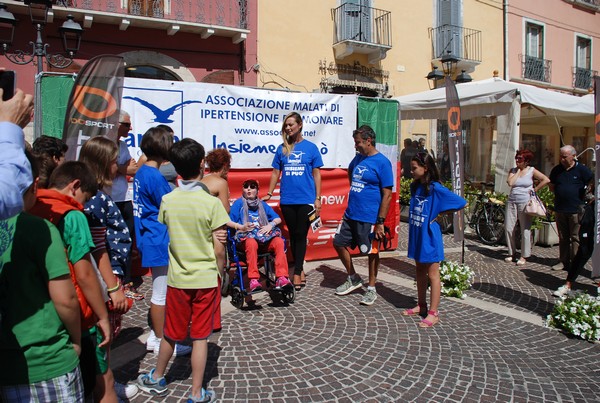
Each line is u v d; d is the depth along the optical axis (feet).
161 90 19.76
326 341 13.76
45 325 6.15
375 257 17.03
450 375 11.91
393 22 48.80
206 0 37.40
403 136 50.88
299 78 43.04
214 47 38.58
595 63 67.97
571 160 22.20
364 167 16.99
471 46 54.24
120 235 10.75
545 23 61.05
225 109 20.98
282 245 17.06
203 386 11.03
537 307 17.53
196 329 10.03
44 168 9.66
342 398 10.69
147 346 12.83
